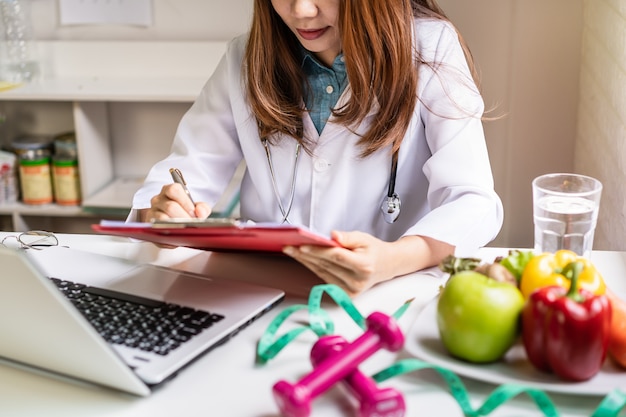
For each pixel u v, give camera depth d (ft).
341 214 4.97
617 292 3.61
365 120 4.75
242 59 5.15
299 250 3.66
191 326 3.39
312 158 4.91
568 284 3.25
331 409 2.89
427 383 3.08
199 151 5.26
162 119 9.16
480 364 3.11
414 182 4.98
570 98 8.04
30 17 8.87
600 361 2.94
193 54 8.74
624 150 5.54
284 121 4.84
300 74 4.85
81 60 8.91
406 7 4.61
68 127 9.37
